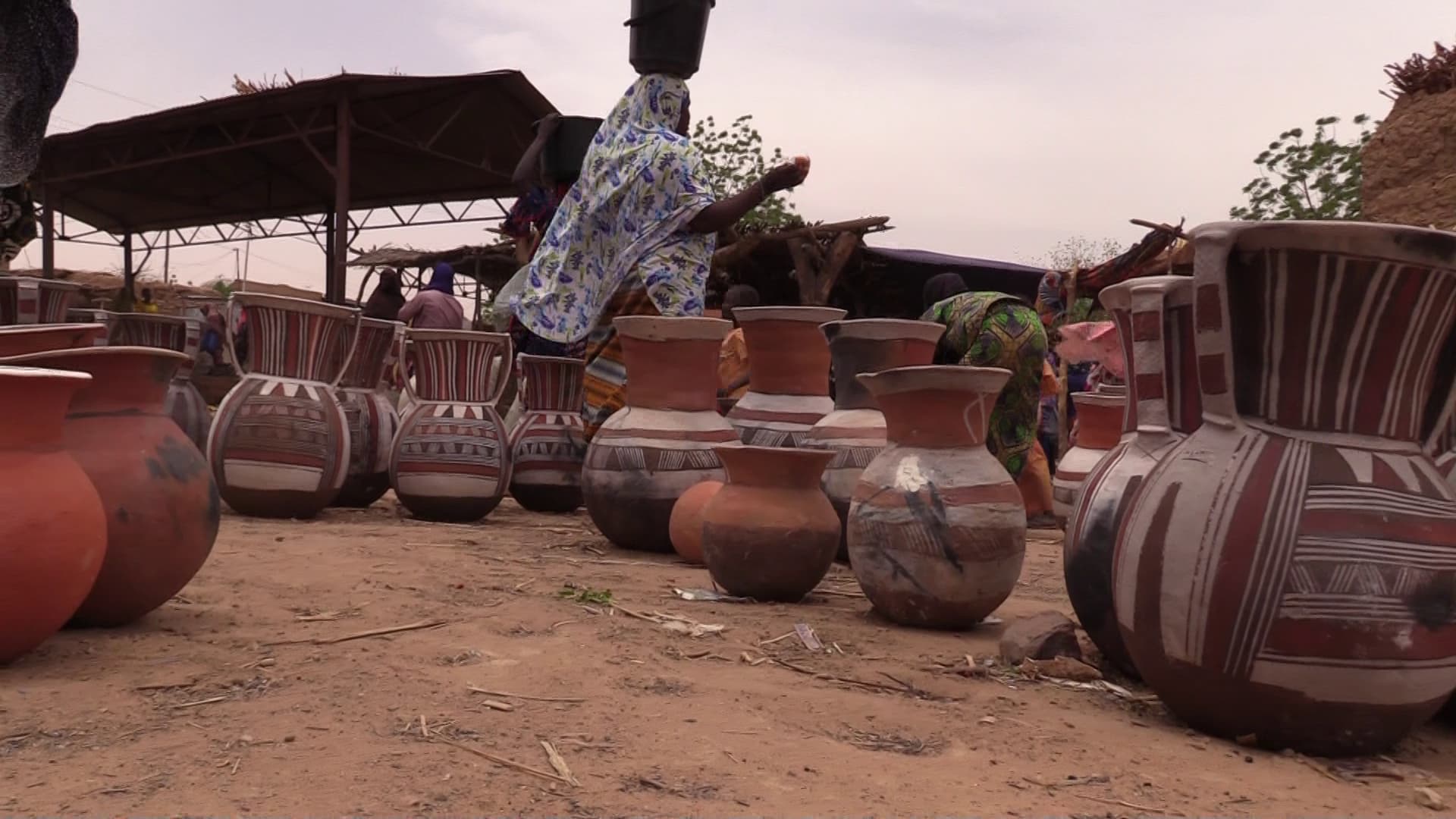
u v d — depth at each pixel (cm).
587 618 392
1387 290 266
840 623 424
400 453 696
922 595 412
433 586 438
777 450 459
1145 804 233
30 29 611
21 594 284
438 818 204
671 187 651
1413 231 259
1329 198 2008
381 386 766
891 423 446
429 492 686
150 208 2458
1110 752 269
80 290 755
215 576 440
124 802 206
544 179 864
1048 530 844
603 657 335
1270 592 265
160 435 358
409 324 1016
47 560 287
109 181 2191
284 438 618
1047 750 269
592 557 567
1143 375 359
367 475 729
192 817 200
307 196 2312
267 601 398
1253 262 277
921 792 232
